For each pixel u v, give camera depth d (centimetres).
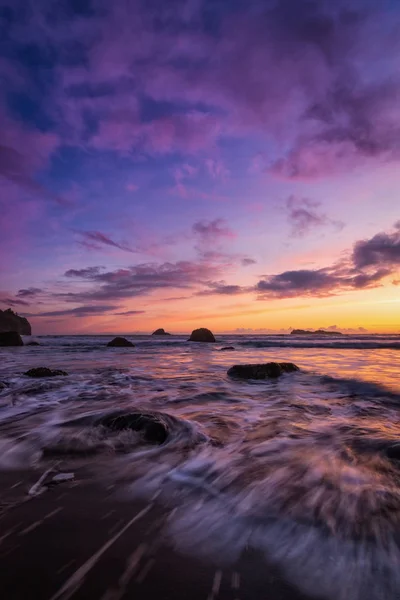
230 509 244
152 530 215
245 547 199
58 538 204
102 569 177
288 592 163
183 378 989
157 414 471
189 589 164
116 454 362
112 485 284
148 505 249
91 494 267
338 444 389
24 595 157
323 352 2273
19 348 3117
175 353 2319
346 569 181
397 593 164
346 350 2473
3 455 358
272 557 190
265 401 657
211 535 211
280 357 1838
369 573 177
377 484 284
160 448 380
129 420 450
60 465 332
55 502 253
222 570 179
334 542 204
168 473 311
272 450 373
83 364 1495
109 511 239
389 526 221
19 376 1021
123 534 210
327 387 824
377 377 944
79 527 217
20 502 252
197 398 689
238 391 772
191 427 457
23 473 311
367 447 375
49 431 441
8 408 592
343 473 308
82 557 186
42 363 1538
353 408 591
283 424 483
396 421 500
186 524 223
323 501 255
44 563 180
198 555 191
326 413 555
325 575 176
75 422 480
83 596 158
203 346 3375
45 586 163
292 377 988
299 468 320
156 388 811
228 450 374
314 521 228
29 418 516
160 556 189
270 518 231
